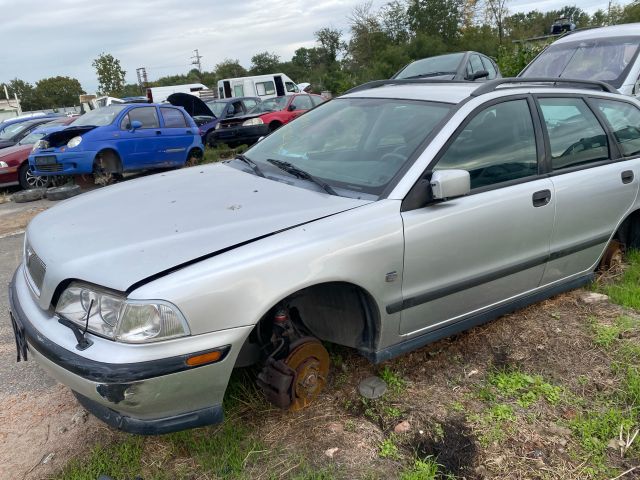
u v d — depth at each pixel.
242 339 2.26
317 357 2.72
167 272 2.19
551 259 3.51
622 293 4.06
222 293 2.20
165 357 2.11
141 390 2.10
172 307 2.11
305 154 3.39
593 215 3.71
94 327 2.20
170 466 2.50
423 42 38.47
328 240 2.49
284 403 2.64
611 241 4.29
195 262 2.25
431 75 10.27
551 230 3.43
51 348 2.25
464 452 2.60
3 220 8.31
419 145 2.96
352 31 43.62
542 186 3.34
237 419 2.78
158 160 11.27
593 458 2.56
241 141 15.19
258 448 2.59
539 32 45.59
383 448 2.61
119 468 2.48
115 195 3.12
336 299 2.84
